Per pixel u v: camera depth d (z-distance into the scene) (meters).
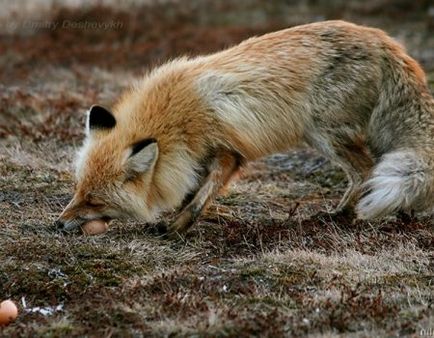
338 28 13.17
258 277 10.80
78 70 23.31
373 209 12.33
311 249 11.76
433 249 11.82
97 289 10.50
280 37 12.97
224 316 9.50
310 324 9.40
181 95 12.28
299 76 12.66
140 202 11.99
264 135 12.50
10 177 14.59
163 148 12.11
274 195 14.90
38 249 11.41
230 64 12.53
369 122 13.21
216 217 13.30
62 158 16.09
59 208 13.34
